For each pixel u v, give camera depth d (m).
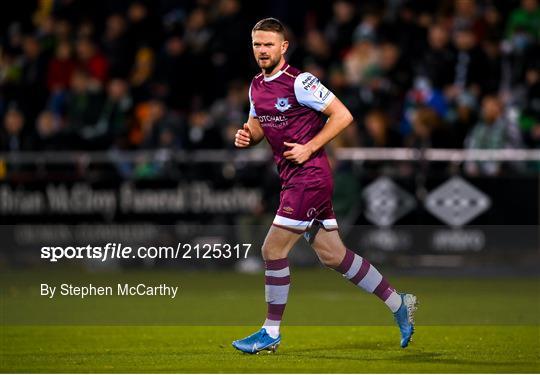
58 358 26.33
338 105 26.28
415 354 26.91
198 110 63.16
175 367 24.44
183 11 72.31
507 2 65.69
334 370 23.73
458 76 60.28
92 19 74.56
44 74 69.38
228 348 28.50
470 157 55.00
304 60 64.06
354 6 68.75
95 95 64.44
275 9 71.31
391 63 61.59
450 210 55.06
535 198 54.31
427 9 66.69
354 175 55.41
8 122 64.69
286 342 30.00
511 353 27.09
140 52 69.44
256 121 27.59
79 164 59.19
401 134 57.88
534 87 58.00
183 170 57.88
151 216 58.06
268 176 56.31
